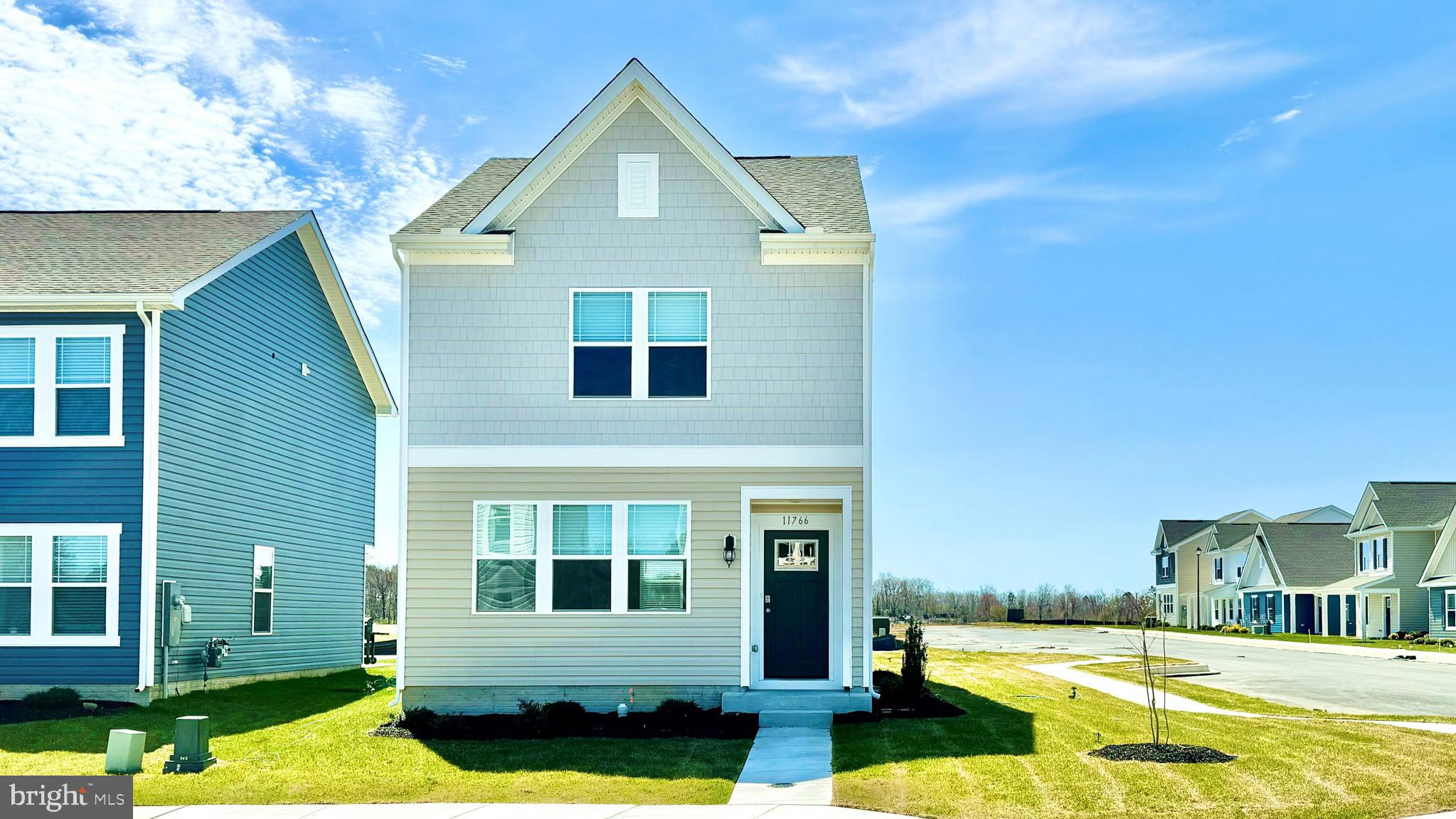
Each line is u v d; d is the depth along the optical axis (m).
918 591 94.88
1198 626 79.75
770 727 16.97
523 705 16.69
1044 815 11.39
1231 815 11.34
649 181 18.41
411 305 18.25
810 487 17.95
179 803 12.48
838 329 18.16
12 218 24.70
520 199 18.30
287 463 25.36
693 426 18.08
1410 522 53.72
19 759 14.68
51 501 19.77
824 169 21.80
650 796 12.55
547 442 18.06
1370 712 20.94
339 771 13.98
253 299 23.67
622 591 17.89
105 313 19.97
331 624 27.97
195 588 21.23
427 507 18.02
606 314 18.28
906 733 16.06
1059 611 93.00
